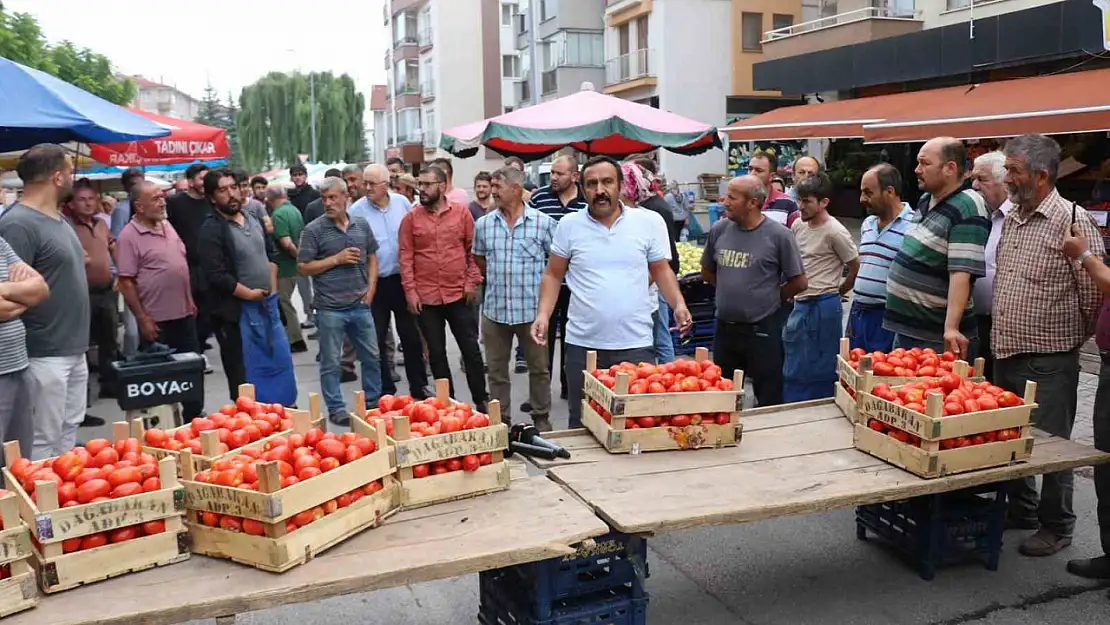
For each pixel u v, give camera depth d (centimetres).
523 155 1020
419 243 683
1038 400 427
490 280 641
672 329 862
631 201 705
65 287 495
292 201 1168
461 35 4872
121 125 650
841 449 382
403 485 303
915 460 347
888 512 437
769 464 360
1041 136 411
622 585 333
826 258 572
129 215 950
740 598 402
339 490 276
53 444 503
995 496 466
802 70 2008
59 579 251
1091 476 538
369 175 746
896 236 529
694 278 848
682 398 371
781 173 1548
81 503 262
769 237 538
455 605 403
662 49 2906
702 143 934
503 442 322
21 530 242
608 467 354
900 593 402
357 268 694
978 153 1460
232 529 268
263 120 6262
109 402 801
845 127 1574
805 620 379
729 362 570
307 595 250
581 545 282
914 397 362
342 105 6288
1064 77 1303
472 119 4956
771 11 3002
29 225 478
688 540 469
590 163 470
